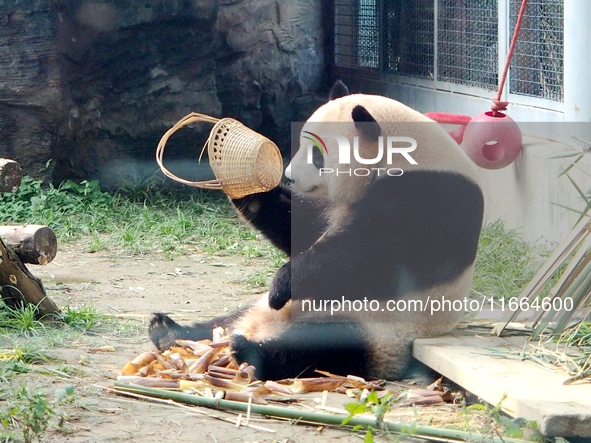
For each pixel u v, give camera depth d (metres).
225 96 12.47
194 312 6.63
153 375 4.66
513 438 3.64
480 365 4.22
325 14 13.52
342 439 3.80
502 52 9.00
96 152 11.43
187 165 11.81
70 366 4.87
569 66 7.55
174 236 9.51
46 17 10.63
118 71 11.29
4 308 5.83
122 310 6.61
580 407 3.60
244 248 9.09
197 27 11.51
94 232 9.62
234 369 4.77
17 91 10.63
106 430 3.80
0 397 4.15
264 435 3.82
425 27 10.95
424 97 10.92
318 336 4.74
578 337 4.61
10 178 6.38
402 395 4.30
